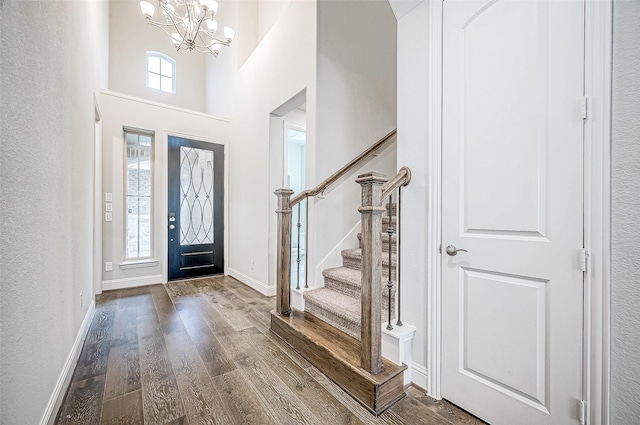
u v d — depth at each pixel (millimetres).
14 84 1015
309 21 2736
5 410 943
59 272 1562
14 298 1010
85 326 2354
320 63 2662
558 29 1181
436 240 1605
